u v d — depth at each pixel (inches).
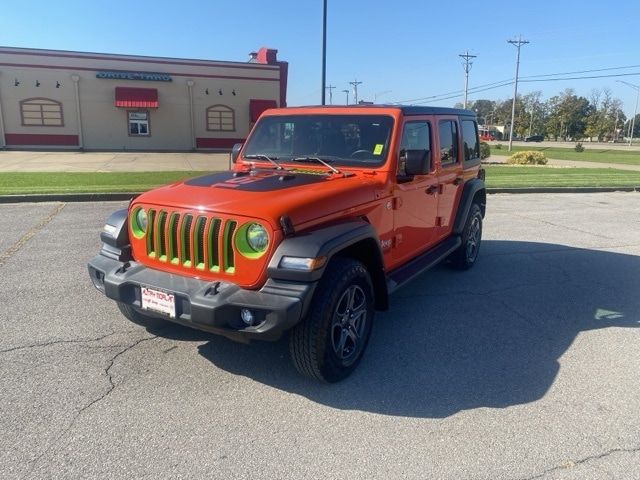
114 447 115.7
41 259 265.7
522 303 218.2
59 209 418.9
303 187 149.3
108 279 146.7
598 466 113.1
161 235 143.8
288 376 149.9
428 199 204.2
